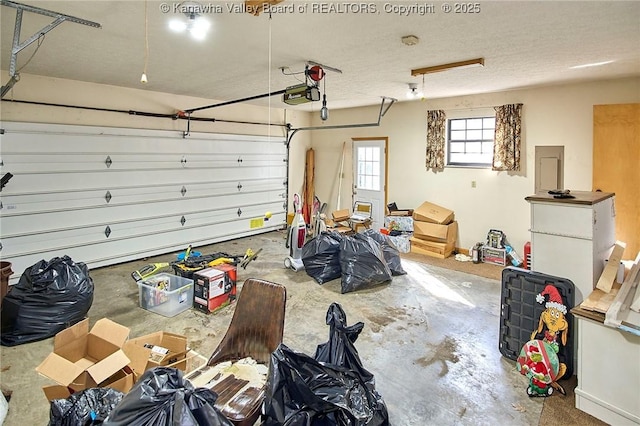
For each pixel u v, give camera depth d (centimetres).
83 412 161
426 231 593
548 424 213
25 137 441
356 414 164
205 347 300
